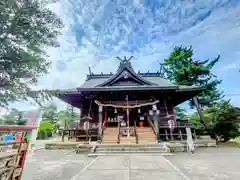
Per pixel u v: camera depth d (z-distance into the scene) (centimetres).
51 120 2781
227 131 1178
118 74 1395
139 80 1391
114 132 1102
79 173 422
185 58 1803
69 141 1115
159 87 1157
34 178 384
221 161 580
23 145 266
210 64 1641
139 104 1239
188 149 817
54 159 655
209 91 1688
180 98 1442
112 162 565
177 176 383
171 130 1084
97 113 1391
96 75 1806
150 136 1026
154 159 613
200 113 1512
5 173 225
